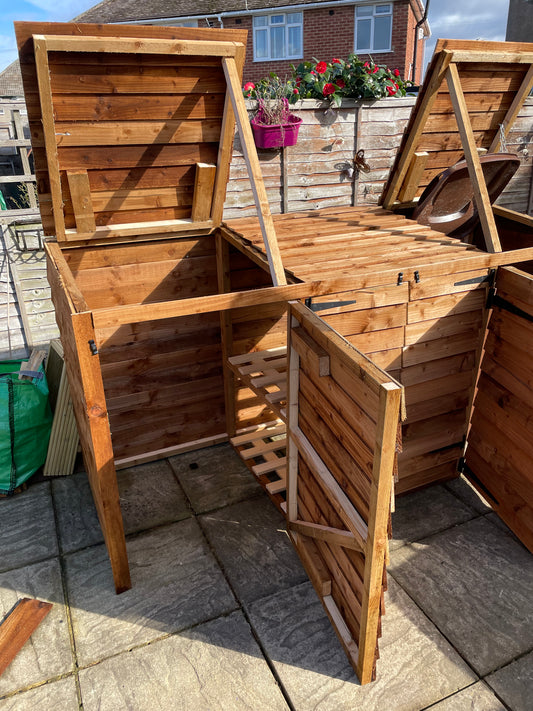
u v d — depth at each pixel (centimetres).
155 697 260
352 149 530
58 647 287
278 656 279
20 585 327
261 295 285
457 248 354
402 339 331
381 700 255
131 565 342
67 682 268
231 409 458
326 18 1784
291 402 311
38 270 537
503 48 368
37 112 299
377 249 354
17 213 507
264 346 456
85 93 299
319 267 317
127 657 280
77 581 329
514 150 656
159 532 370
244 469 436
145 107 320
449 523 369
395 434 201
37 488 416
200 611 307
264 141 467
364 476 228
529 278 313
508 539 354
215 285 442
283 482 393
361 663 257
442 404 369
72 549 355
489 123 431
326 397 261
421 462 386
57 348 451
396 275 310
